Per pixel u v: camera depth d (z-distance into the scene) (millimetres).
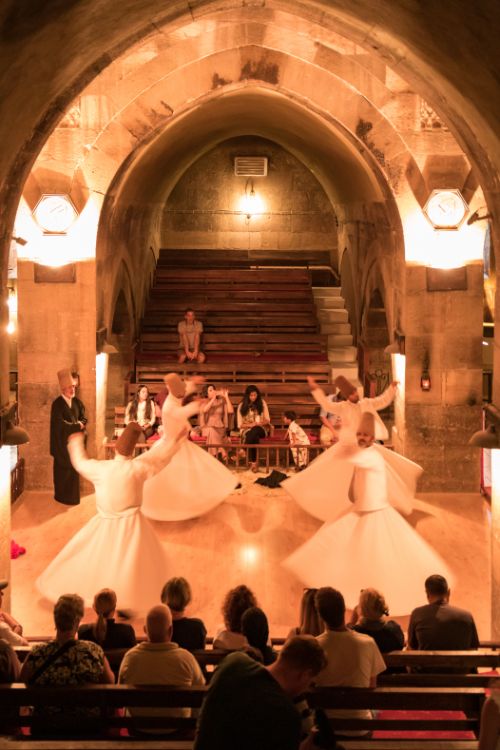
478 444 8523
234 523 13172
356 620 7734
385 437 11953
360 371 20141
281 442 16109
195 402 10086
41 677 5531
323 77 13875
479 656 6465
